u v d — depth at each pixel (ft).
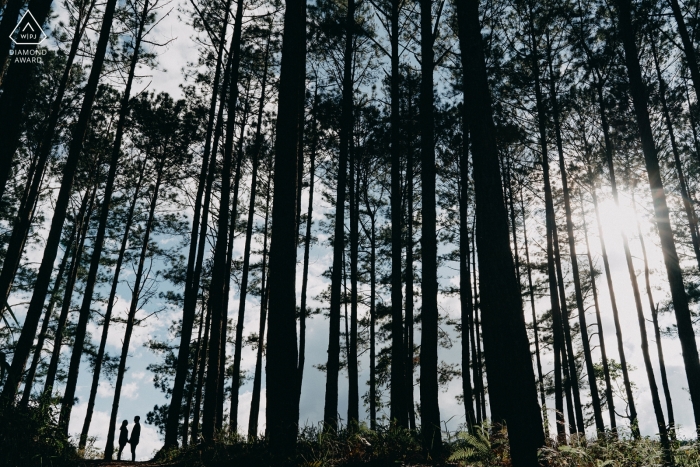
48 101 59.36
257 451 21.75
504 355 19.07
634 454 23.53
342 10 55.62
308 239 61.62
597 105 59.57
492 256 20.12
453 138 55.98
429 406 27.20
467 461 22.50
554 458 19.21
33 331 28.78
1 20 18.43
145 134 63.67
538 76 54.65
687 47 41.16
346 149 46.75
